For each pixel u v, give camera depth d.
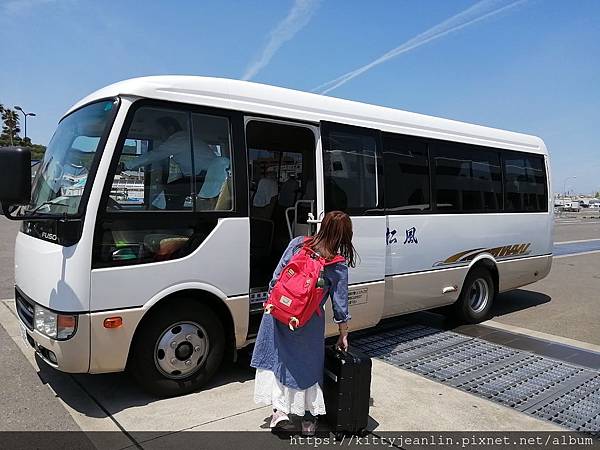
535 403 4.30
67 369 3.78
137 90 3.99
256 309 4.82
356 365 3.57
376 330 6.63
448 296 6.55
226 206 4.39
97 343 3.76
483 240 6.99
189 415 3.92
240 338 4.54
